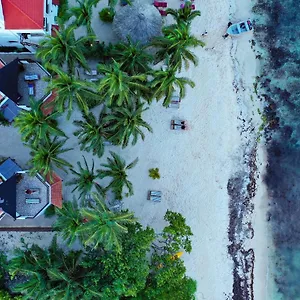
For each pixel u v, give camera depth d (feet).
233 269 145.89
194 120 139.44
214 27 140.36
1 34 114.62
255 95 145.38
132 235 113.50
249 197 146.30
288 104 147.13
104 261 110.52
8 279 130.93
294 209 149.28
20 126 106.83
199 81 139.54
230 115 142.20
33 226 132.77
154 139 137.59
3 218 131.54
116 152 135.44
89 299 107.86
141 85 107.14
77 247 132.98
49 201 122.21
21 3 108.78
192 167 140.26
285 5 145.59
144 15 120.98
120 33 124.16
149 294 121.80
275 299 150.30
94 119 117.08
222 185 142.72
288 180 148.46
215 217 142.82
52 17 121.49
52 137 129.90
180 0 136.87
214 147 141.28
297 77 146.72
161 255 124.26
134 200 137.39
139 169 137.28
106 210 104.27
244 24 140.46
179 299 122.52
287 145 147.84
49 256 112.68
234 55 143.23
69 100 102.32
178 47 107.24
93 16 131.85
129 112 107.14
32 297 110.83
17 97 118.11
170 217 125.39
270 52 145.69
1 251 132.36
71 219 107.96
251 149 145.48
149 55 112.47
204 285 143.54
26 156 131.23
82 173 119.65
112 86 98.43
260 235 148.56
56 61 107.45
